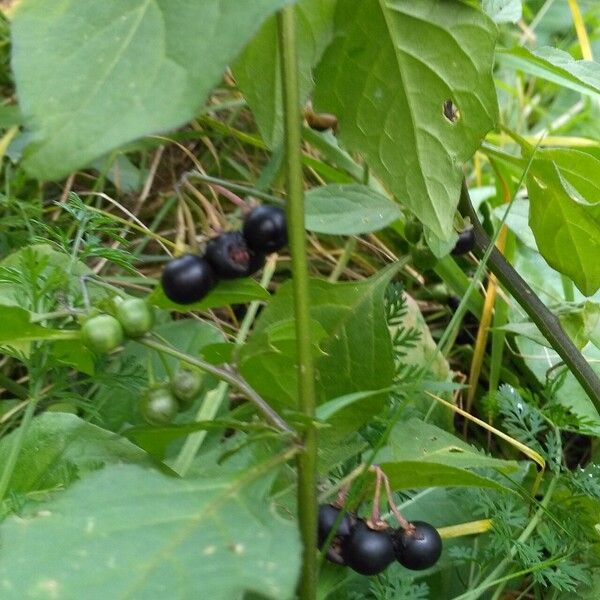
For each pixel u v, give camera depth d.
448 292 0.26
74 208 0.18
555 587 0.17
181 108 0.09
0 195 0.20
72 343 0.15
